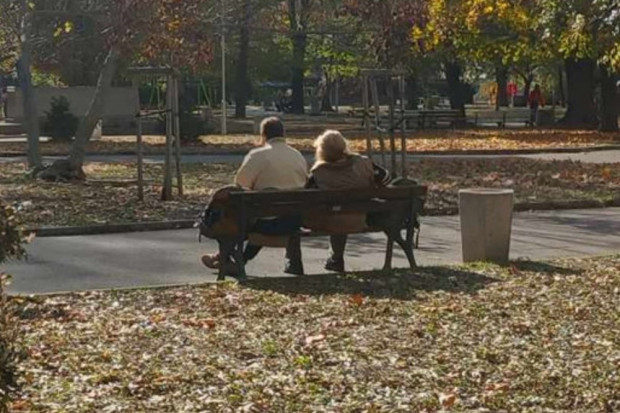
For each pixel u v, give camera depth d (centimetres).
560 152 3941
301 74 8450
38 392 819
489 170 3039
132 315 1123
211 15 4056
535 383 864
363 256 1608
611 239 1823
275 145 1402
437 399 817
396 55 3612
